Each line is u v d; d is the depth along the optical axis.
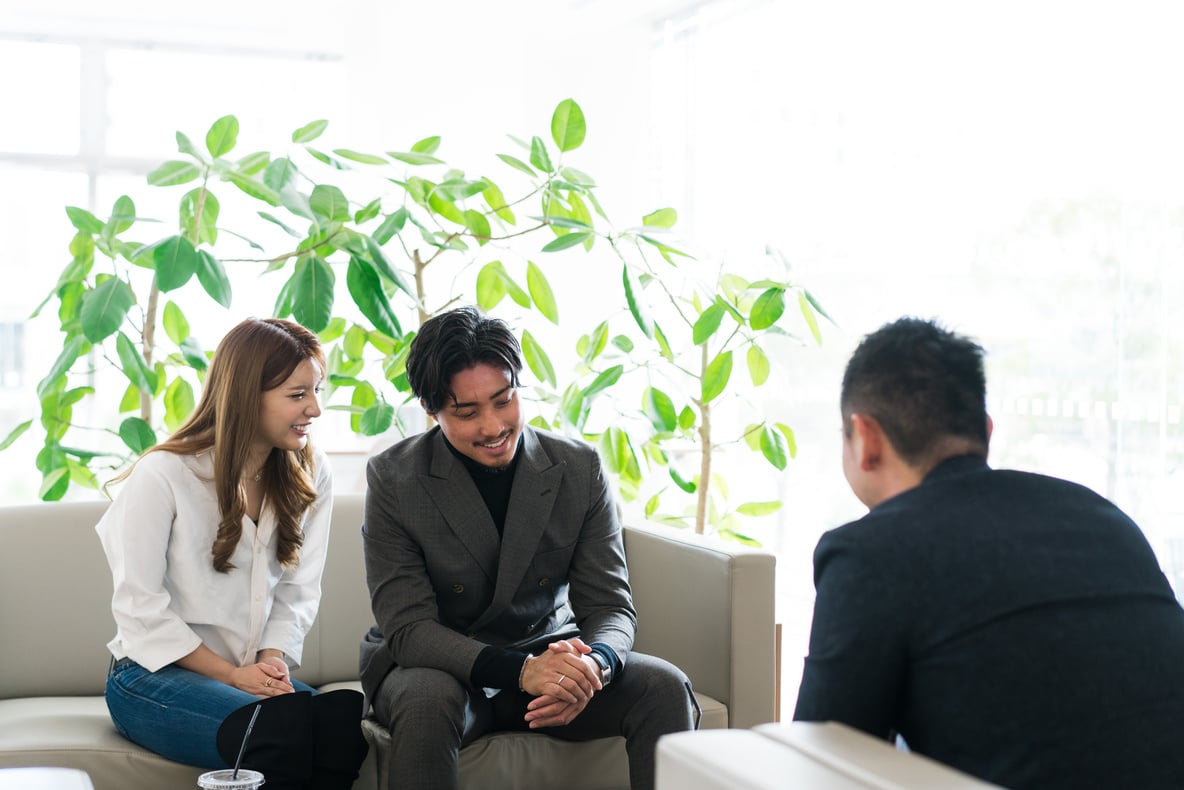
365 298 2.81
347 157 3.01
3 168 5.15
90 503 2.54
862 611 1.15
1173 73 2.82
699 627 2.42
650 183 5.07
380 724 2.16
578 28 4.97
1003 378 3.37
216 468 2.20
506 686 2.01
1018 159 3.31
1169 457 2.84
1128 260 2.95
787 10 4.33
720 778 0.93
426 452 2.26
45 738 2.05
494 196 3.17
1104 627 1.13
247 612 2.24
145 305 5.03
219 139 3.06
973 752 1.11
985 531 1.17
